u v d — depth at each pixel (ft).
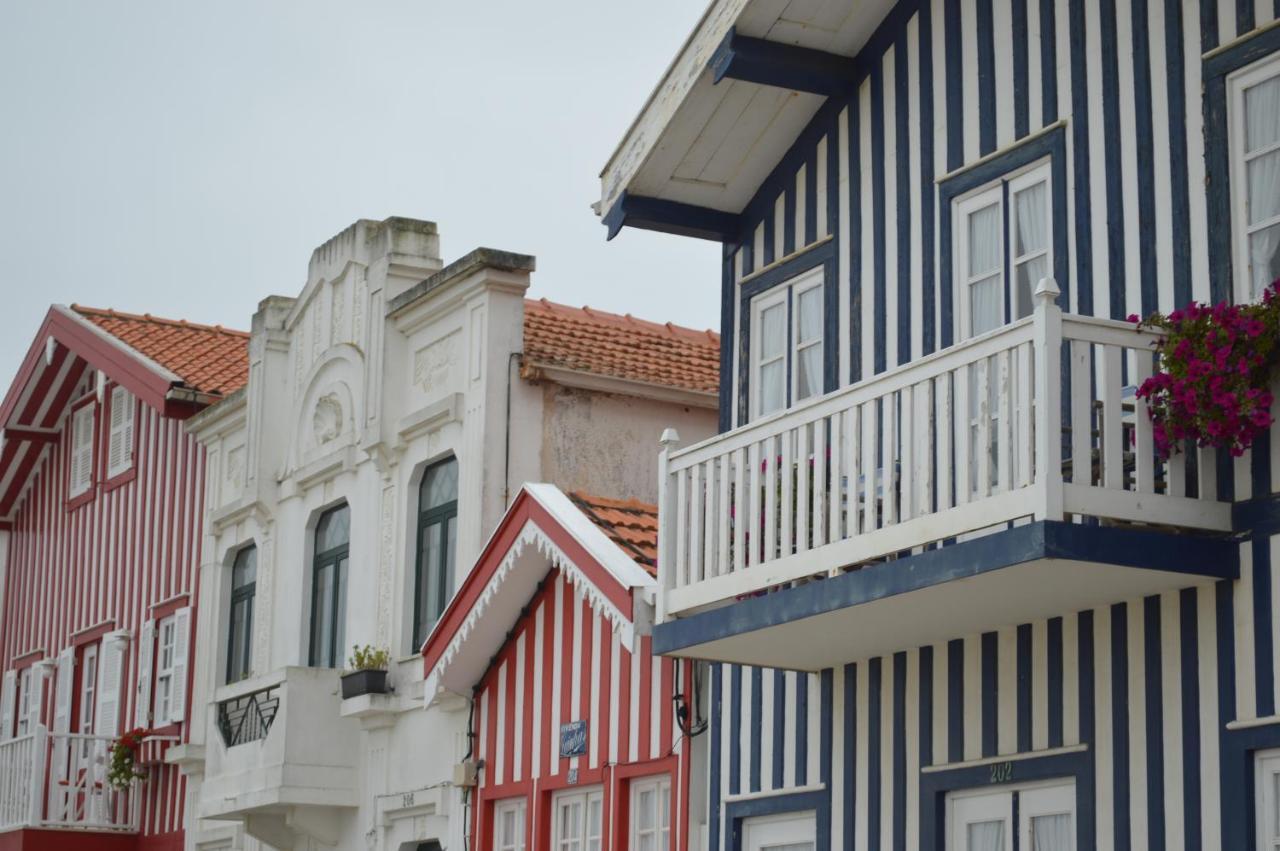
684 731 52.01
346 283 74.13
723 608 44.47
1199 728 37.27
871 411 40.81
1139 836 38.19
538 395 65.26
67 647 99.91
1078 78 42.47
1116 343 36.96
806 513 42.27
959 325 45.21
